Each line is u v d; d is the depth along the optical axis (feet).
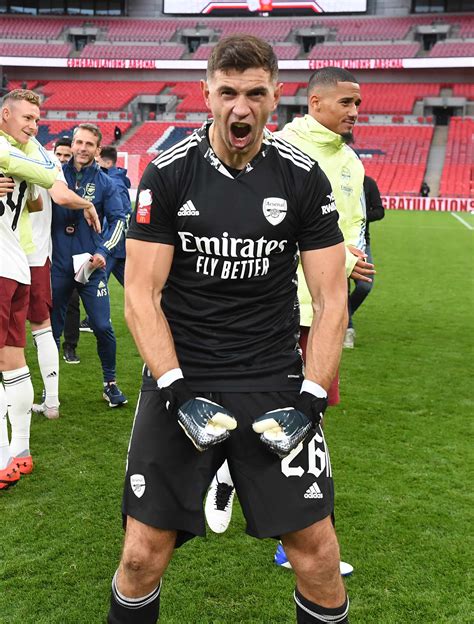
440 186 100.07
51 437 14.34
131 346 22.43
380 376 19.40
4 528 10.54
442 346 23.17
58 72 136.67
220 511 10.21
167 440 6.72
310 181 6.79
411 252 48.47
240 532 10.67
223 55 6.18
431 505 11.51
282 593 9.04
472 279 37.45
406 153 110.63
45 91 132.36
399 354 21.98
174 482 6.68
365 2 125.18
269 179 6.70
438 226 68.08
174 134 118.21
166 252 6.75
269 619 8.50
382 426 15.34
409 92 125.39
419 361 21.16
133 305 6.71
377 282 36.22
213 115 6.48
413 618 8.54
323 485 6.79
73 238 15.88
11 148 11.59
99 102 127.13
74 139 15.83
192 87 132.36
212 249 6.68
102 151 21.18
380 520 10.96
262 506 6.70
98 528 10.61
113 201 16.22
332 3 126.31
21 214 12.84
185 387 6.57
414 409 16.58
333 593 6.79
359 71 130.72
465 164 106.63
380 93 125.80
